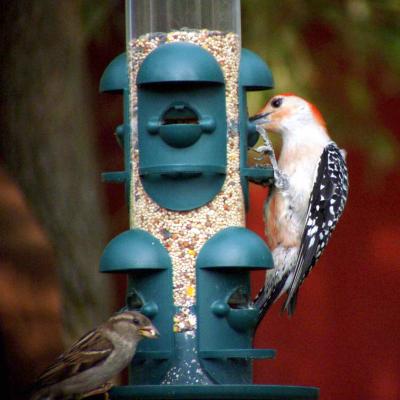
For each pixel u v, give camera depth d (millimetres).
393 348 20781
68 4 13969
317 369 20781
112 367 9523
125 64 10398
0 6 13781
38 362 7684
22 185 13609
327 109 16859
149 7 10383
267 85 10445
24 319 7664
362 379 20781
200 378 9797
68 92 13898
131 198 10258
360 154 20344
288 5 15242
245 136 10320
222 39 10375
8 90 13695
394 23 15719
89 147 14086
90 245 13883
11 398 7672
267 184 12258
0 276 7684
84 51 14906
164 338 9844
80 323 13555
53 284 7785
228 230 10016
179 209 10023
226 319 9875
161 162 10008
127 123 10320
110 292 14195
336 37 16828
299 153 12422
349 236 20734
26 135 13680
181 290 9914
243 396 9148
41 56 13773
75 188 13859
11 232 7777
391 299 20766
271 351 9805
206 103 10062
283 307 12133
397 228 20656
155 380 9844
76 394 9461
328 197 12336
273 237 12344
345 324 20812
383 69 17375
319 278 20828
